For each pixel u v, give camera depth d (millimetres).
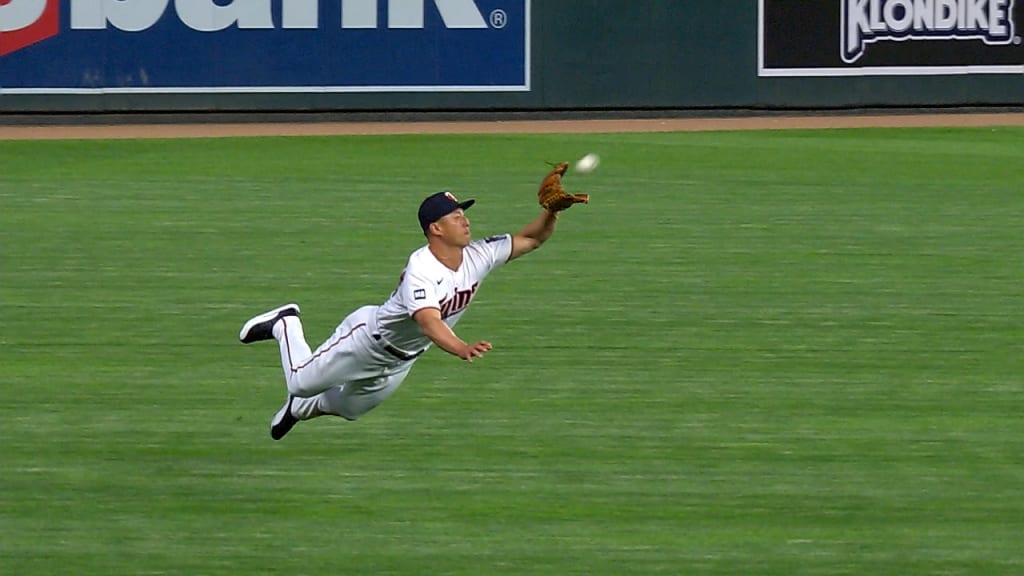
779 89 79812
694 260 46406
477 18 77500
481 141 71375
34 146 69625
